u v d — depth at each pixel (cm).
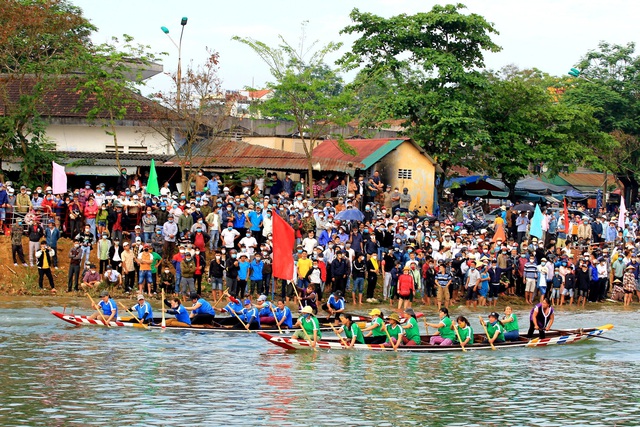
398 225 4331
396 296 4212
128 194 4178
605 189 7875
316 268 3959
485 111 6525
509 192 6738
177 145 5550
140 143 5566
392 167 5841
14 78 4997
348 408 2247
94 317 3409
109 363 2709
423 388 2508
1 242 4166
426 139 6134
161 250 4066
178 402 2253
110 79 5050
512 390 2522
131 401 2248
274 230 3434
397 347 3100
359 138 6850
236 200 4231
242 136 6397
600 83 8531
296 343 3047
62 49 5288
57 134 5531
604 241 5409
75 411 2141
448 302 4231
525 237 5025
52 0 5103
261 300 3438
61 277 4084
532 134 6506
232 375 2597
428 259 4294
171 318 3478
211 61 5172
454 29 6228
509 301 4541
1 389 2339
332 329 3462
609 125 8344
